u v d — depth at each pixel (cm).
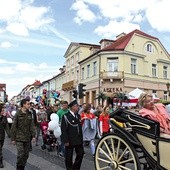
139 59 4466
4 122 1001
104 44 4728
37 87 10081
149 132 644
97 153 746
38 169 943
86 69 4931
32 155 1225
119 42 4450
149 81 4581
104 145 745
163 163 614
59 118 1214
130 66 4328
